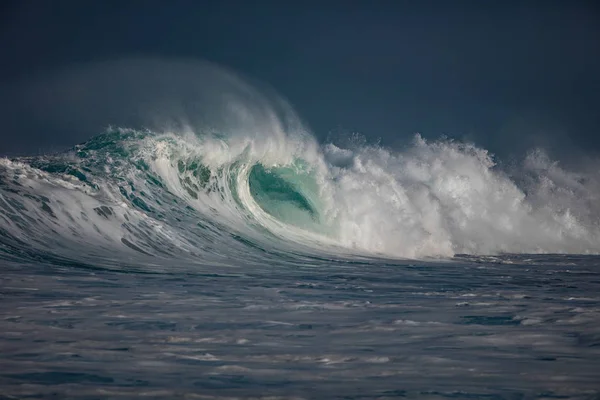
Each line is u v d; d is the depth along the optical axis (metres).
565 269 74.56
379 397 21.80
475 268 73.00
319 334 31.69
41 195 66.81
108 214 68.69
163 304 39.59
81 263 57.25
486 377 24.20
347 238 91.19
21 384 22.39
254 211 89.19
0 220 62.06
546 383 23.44
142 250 66.06
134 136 84.06
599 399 21.73
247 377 23.92
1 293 41.56
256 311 38.03
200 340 29.81
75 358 25.95
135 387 22.42
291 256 75.69
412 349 28.66
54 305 37.81
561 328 33.75
